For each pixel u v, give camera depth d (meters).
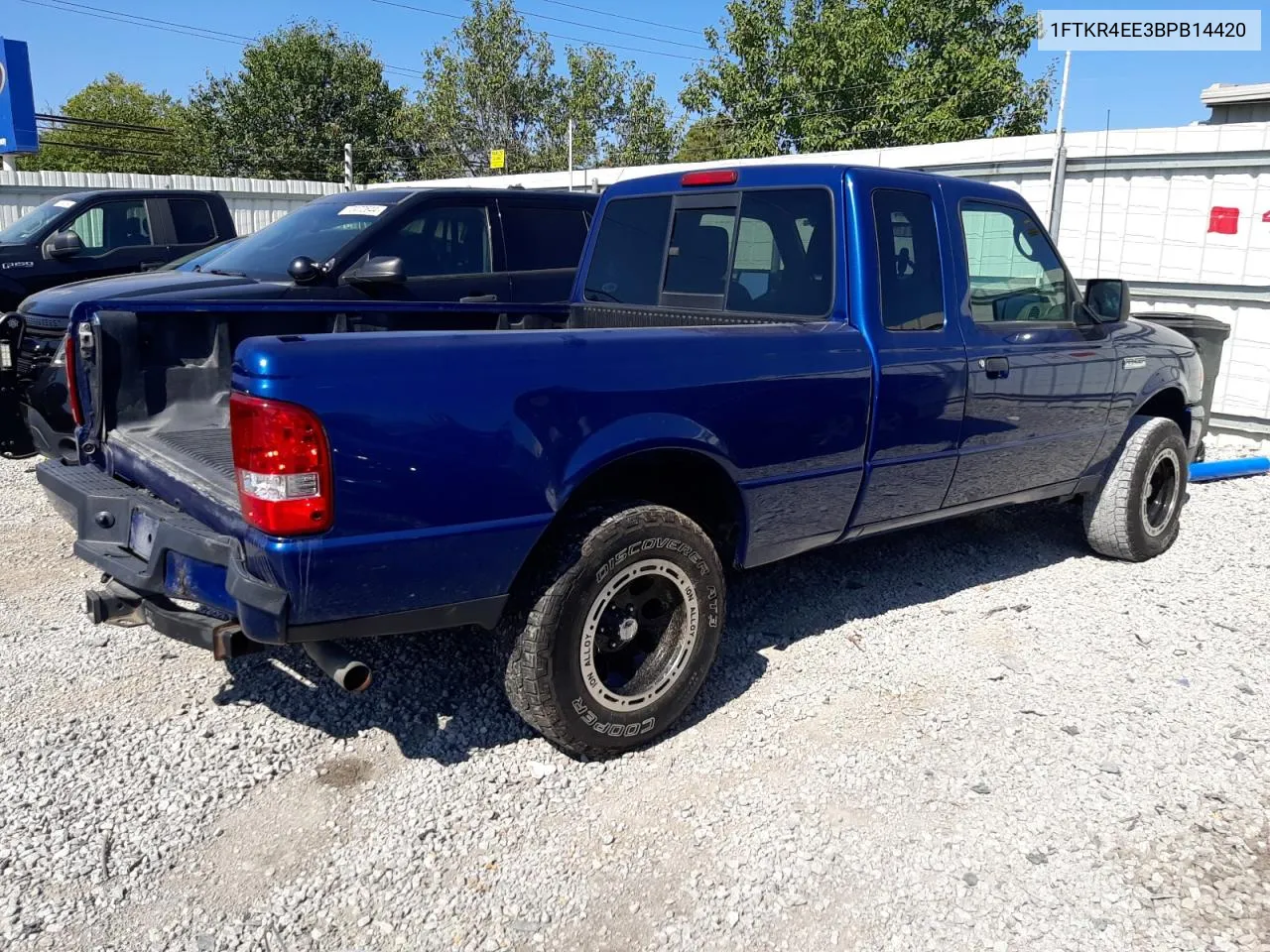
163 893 2.68
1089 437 4.91
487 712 3.64
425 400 2.77
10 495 6.30
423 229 6.54
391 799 3.11
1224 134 7.95
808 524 3.84
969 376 4.16
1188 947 2.49
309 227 6.73
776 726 3.56
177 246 9.98
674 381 3.26
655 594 3.37
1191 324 6.75
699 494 3.69
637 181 4.82
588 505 3.24
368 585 2.77
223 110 40.78
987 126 30.47
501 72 43.03
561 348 3.06
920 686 3.87
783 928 2.57
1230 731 3.53
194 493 3.04
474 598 2.98
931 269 4.12
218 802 3.08
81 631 4.29
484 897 2.68
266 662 4.01
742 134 32.78
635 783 3.21
